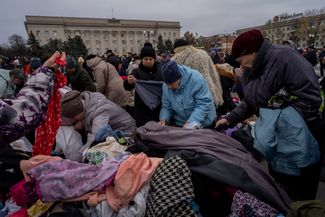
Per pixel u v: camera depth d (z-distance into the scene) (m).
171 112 2.95
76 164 1.65
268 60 1.95
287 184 1.99
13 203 1.66
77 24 75.00
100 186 1.56
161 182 1.59
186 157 1.77
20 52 46.53
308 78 1.80
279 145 1.87
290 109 1.85
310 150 1.81
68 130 2.34
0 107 1.35
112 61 7.82
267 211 1.49
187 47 3.58
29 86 1.51
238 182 1.61
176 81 2.62
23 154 1.83
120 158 1.79
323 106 2.14
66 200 1.53
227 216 1.62
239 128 2.62
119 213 1.53
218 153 1.85
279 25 55.84
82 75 4.98
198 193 1.65
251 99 2.12
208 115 2.73
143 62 3.52
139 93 3.31
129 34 82.06
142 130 2.15
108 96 4.69
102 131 2.25
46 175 1.53
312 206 1.36
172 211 1.51
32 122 1.43
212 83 3.41
